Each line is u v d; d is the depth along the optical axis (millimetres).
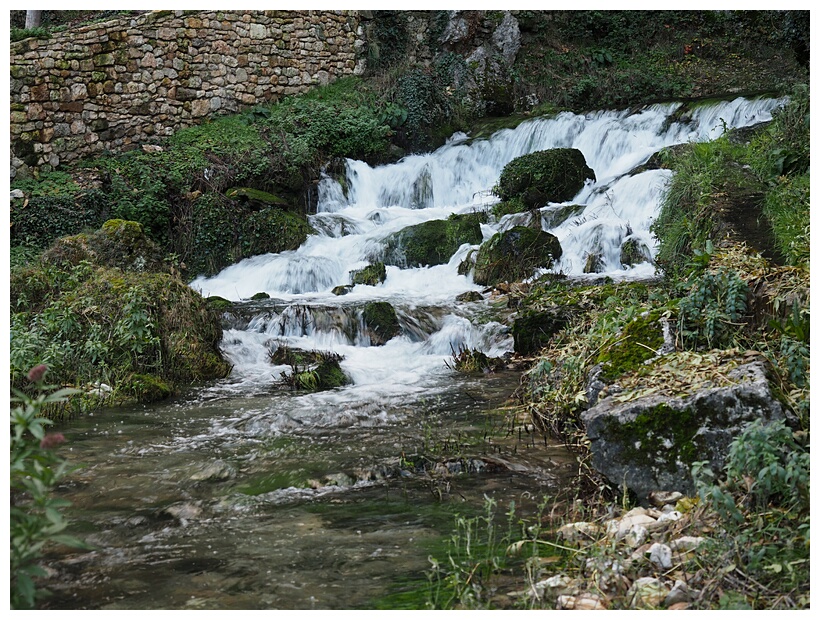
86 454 5777
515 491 4824
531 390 6824
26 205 13000
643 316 5867
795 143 10531
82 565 3855
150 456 5715
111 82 15172
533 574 3621
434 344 9242
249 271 12562
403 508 4586
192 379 8297
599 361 5598
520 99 19016
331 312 9695
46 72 14398
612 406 4543
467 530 4039
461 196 15977
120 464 5520
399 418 6633
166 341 8398
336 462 5469
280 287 12172
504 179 14398
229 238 13156
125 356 8062
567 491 4762
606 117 16250
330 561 3863
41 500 3109
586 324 7570
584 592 3387
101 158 14914
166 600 3479
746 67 20016
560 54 20281
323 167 15500
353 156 16203
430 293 11109
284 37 17438
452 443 5789
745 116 14609
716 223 8922
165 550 4031
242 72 16875
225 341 9266
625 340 5641
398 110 16938
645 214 12508
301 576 3699
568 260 11547
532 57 20156
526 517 4379
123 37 15281
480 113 18328
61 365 7730
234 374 8617
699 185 10102
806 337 5133
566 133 16250
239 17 16766
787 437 3861
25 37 14609
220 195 13469
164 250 13383
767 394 4176
